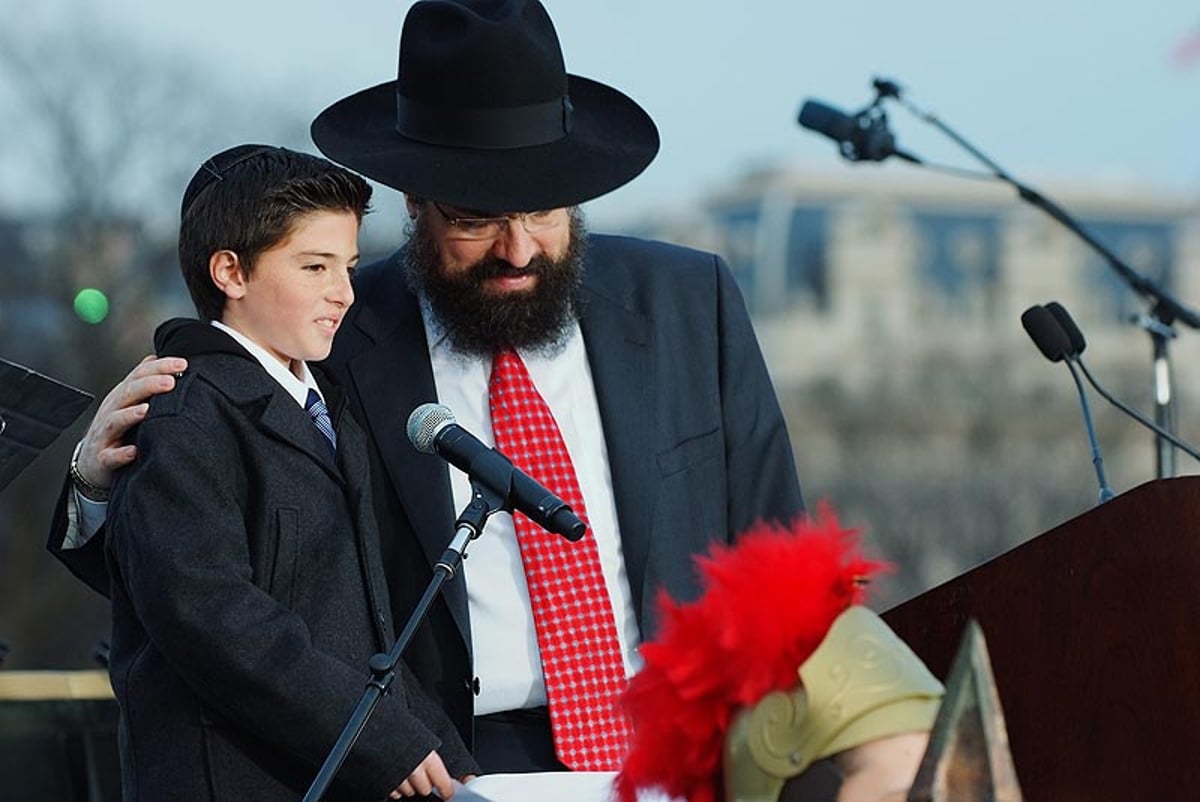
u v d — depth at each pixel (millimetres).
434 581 8625
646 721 6656
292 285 9352
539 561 9922
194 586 8766
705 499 10320
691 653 6504
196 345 9273
